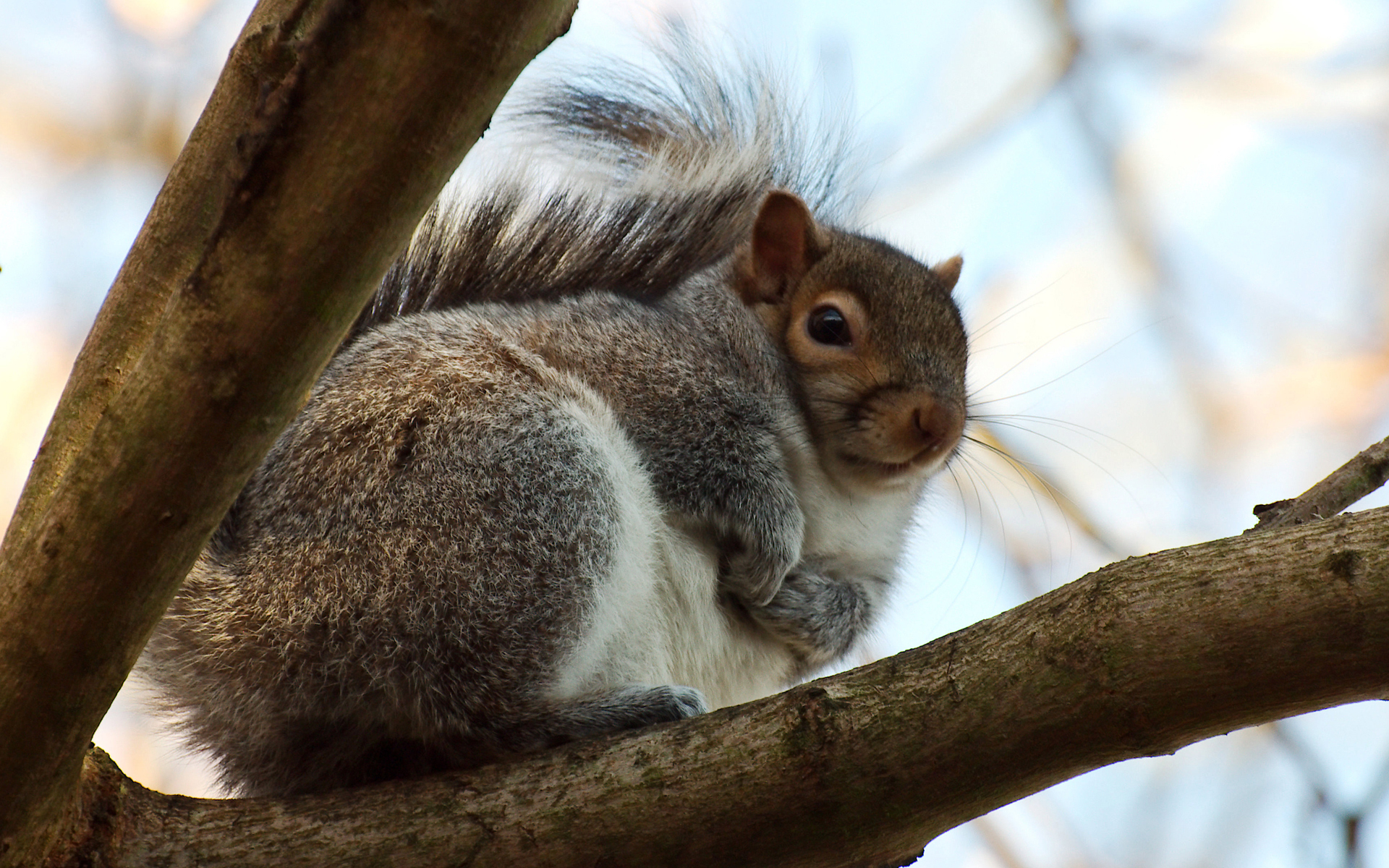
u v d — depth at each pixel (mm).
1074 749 3352
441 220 3473
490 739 3391
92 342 3340
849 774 3357
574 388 3432
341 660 3387
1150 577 3354
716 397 3455
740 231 3512
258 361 3244
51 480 3338
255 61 3105
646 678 3430
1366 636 3342
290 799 3365
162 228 3334
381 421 3400
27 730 3338
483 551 3395
